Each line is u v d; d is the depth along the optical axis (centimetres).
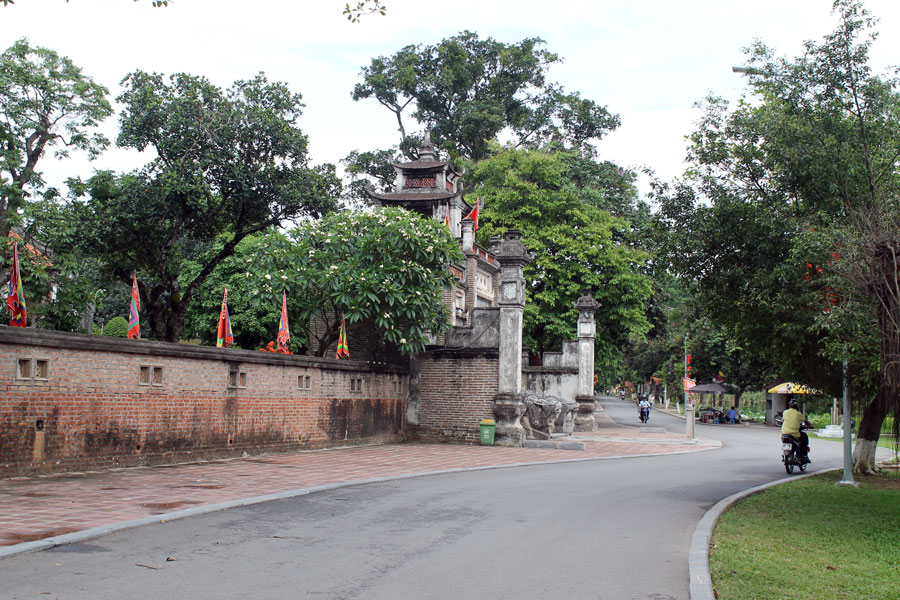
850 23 1320
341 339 2392
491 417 2598
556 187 4659
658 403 9200
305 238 2453
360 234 2470
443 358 2667
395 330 2402
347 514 1102
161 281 3356
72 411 1396
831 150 1298
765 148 1378
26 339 1299
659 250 1505
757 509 1271
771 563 852
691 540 971
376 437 2477
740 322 1509
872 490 1536
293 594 667
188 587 679
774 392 5056
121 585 678
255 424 1898
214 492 1249
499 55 5731
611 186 5300
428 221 2525
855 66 1318
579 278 4209
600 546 923
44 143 2634
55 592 649
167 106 3159
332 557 817
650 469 1953
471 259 3675
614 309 4247
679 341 5703
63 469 1375
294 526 992
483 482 1552
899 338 1033
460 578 744
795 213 1355
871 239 1081
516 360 2583
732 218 1402
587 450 2533
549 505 1248
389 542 909
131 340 1526
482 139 5519
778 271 1278
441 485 1481
